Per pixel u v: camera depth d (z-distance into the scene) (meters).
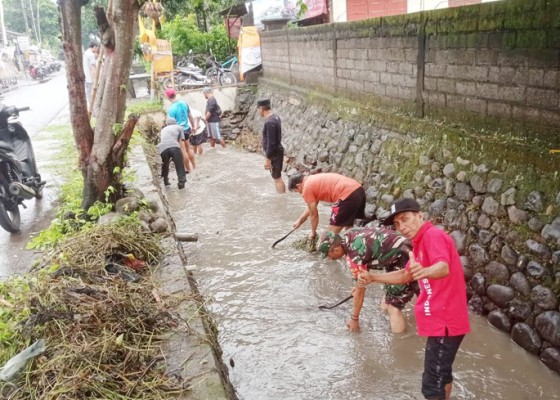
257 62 13.79
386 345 4.29
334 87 8.74
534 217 4.07
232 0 17.58
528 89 4.30
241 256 6.16
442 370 3.22
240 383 3.93
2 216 5.74
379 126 6.98
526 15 4.18
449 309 3.11
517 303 4.10
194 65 18.20
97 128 5.45
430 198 5.44
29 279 3.81
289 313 4.88
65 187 7.04
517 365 3.85
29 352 2.85
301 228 6.89
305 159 9.06
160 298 3.71
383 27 6.63
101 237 4.44
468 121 5.20
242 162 10.91
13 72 26.52
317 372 4.02
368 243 4.13
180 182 8.98
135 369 2.93
